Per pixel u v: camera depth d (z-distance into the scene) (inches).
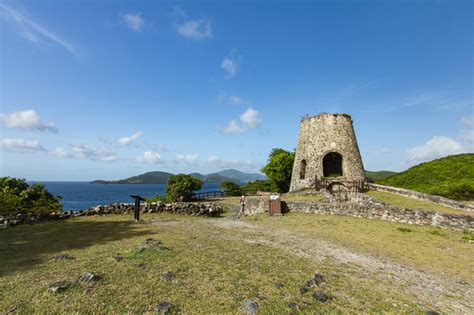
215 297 206.8
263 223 572.1
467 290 248.2
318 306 202.1
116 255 291.9
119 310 182.4
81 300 191.5
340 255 337.7
